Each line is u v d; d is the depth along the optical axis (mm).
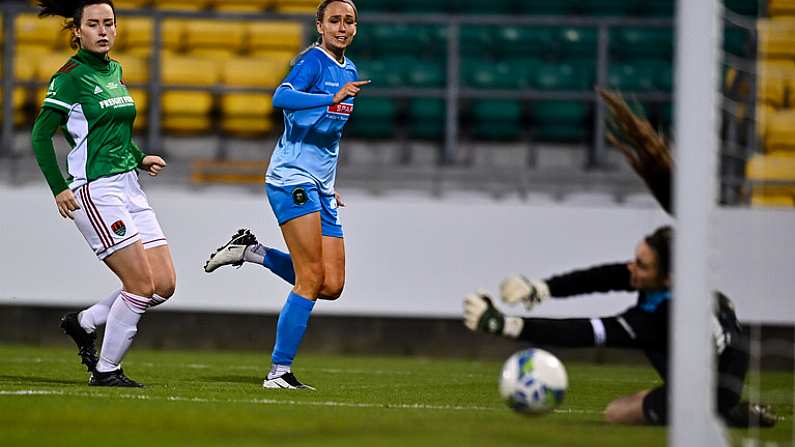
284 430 17281
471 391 27094
